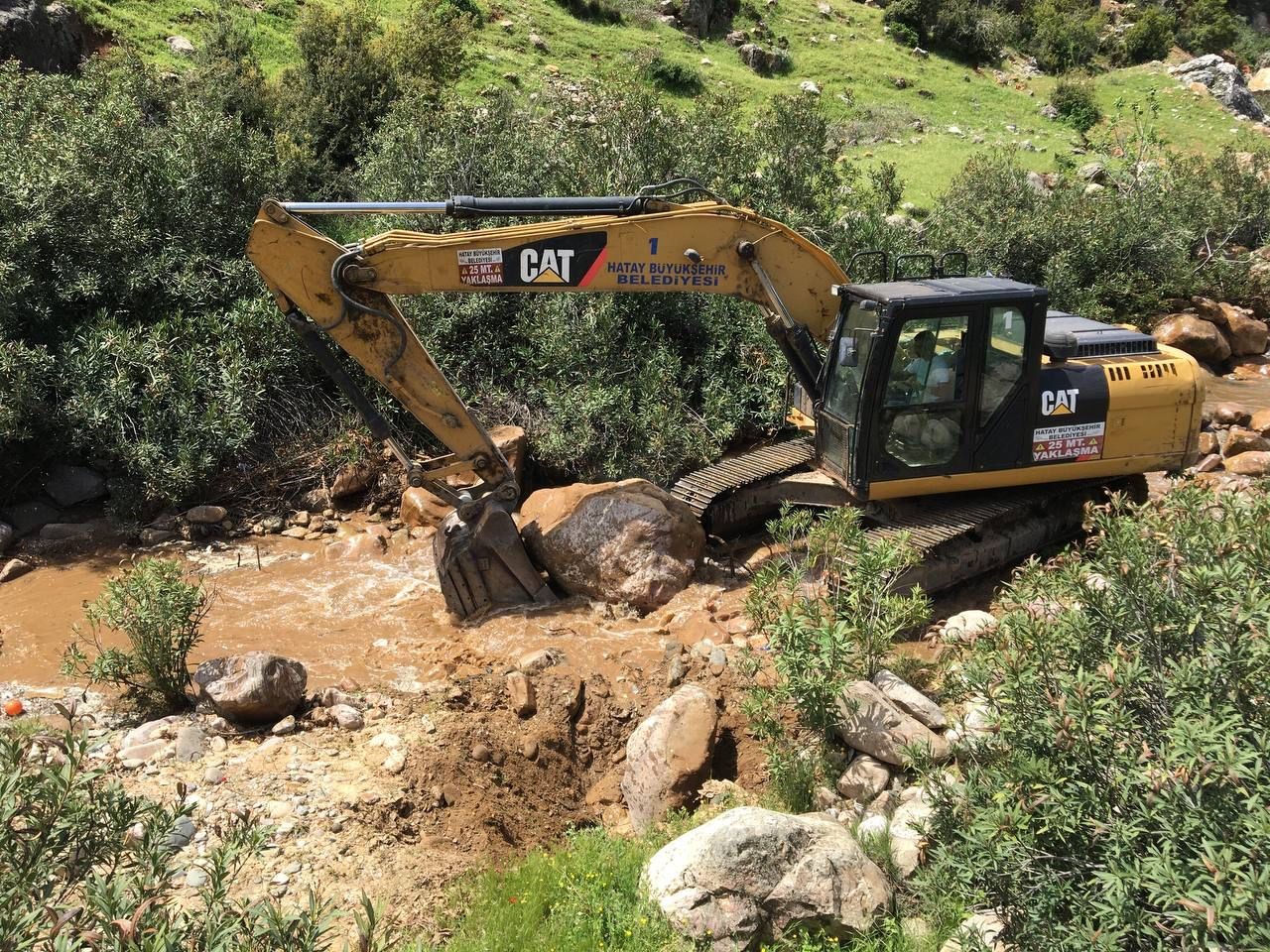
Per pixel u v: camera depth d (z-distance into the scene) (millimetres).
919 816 5664
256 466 10805
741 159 14453
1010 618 5430
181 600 7094
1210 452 11453
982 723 5836
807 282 8516
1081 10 37125
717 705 7035
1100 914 4090
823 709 6227
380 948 4836
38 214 10828
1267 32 45125
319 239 7656
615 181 13227
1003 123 27688
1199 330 14969
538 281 7930
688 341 12273
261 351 11219
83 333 10766
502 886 5496
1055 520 9125
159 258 11469
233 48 18016
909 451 8180
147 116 13406
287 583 9195
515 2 26156
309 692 7285
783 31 30938
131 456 10203
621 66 24453
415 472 8250
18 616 8602
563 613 8375
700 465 10977
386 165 13781
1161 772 4105
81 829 3561
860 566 6691
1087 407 8359
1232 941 3656
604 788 6719
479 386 11539
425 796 6176
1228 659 4449
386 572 9383
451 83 19359
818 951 4922
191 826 5695
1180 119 29562
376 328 7895
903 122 26062
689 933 4953
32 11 16141
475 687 7273
